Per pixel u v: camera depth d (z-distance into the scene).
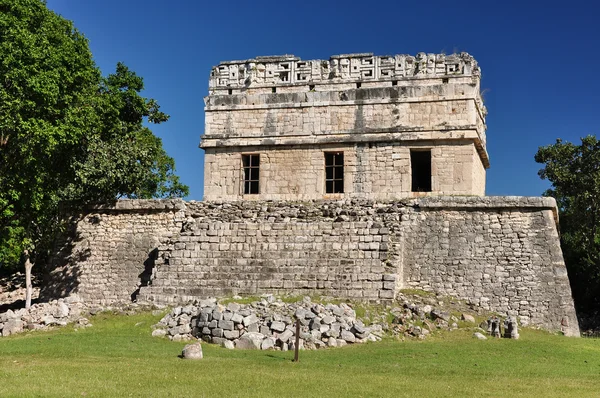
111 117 31.12
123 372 13.01
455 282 22.66
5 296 30.67
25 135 21.69
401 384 12.48
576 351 17.55
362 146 26.88
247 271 22.58
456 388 12.26
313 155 27.30
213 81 28.83
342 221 23.94
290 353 16.33
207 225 24.08
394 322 19.50
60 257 26.86
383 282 21.19
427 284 22.84
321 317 18.19
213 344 17.52
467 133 25.89
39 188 23.28
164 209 26.25
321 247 22.73
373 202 25.36
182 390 11.45
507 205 23.30
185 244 23.64
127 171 27.70
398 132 26.53
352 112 27.19
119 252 26.20
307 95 27.72
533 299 21.81
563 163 35.53
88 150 27.66
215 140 28.20
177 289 22.12
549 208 23.02
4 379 12.26
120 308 21.31
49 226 27.23
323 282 21.56
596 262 32.06
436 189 25.92
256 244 23.23
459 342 18.16
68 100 23.33
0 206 22.52
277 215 25.00
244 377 12.67
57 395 11.01
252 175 28.94
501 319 20.89
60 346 16.34
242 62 28.75
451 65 26.88
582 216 33.00
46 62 22.44
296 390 11.65
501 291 22.16
